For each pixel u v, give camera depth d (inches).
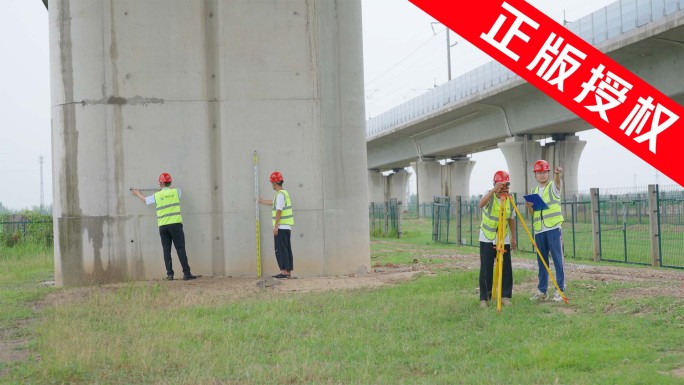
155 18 659.4
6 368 336.2
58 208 655.1
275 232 631.8
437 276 625.9
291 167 671.8
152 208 653.3
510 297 468.8
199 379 304.5
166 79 660.1
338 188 677.9
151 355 350.3
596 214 844.0
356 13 690.8
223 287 590.9
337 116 680.4
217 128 666.2
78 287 619.2
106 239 649.0
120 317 466.3
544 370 303.3
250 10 669.9
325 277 660.1
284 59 673.0
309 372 313.9
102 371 327.3
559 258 475.2
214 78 666.2
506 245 466.6
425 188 3203.7
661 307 414.0
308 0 676.7
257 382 303.7
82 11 650.2
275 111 671.1
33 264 898.7
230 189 664.4
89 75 649.6
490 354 339.6
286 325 427.8
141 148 655.8
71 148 651.5
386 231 1540.4
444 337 380.2
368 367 323.0
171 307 495.2
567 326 381.4
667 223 1270.9
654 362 307.1
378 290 565.0
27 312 489.1
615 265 780.6
